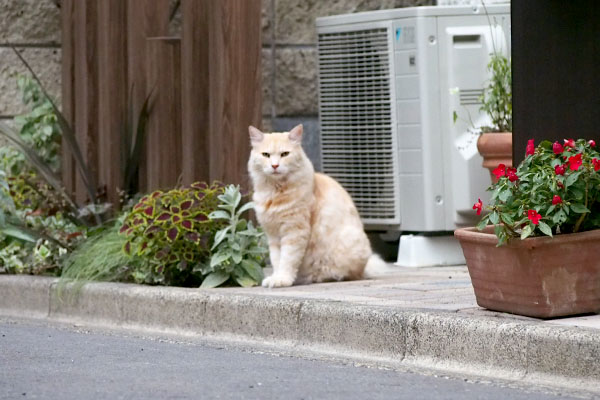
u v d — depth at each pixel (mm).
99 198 12047
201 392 6465
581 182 7484
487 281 7777
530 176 7621
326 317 8258
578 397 6430
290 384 6746
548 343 6949
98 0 12219
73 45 12766
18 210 11625
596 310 7551
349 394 6445
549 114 8133
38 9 13039
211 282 9906
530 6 8195
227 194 10094
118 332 9305
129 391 6484
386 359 7820
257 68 11039
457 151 11750
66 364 7449
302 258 10125
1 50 12945
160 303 9414
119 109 12172
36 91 12883
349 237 10211
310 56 13367
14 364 7445
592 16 7867
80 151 12102
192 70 11344
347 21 12328
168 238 9844
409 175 11852
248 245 10117
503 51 11922
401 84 11867
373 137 12148
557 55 8062
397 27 11859
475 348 7336
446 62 11750
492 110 11656
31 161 11891
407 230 11922
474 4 12969
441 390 6605
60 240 10969
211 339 8906
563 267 7418
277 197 9961
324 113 12633
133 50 11922
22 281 10555
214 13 11047
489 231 8094
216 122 11039
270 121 13312
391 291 9258
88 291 10000
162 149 11758
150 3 11930
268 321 8648
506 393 6531
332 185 10445
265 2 13227
